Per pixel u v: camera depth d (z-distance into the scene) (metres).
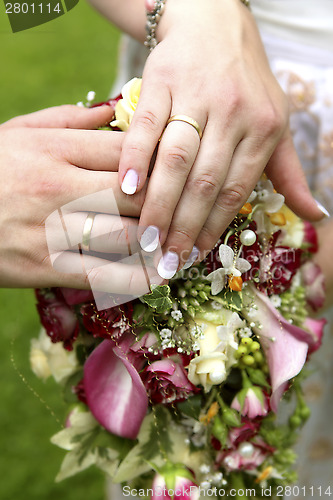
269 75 0.48
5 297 1.16
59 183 0.43
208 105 0.44
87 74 1.94
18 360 1.06
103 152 0.43
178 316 0.44
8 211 0.43
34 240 0.43
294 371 0.46
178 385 0.44
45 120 0.48
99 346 0.45
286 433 0.52
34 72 1.93
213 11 0.48
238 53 0.46
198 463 0.48
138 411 0.45
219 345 0.45
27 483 0.95
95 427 0.49
